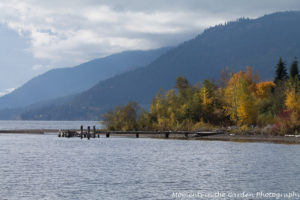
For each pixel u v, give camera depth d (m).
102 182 44.12
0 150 83.44
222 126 118.44
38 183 43.78
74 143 101.31
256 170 50.53
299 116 100.38
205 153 71.12
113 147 87.19
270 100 116.44
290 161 57.56
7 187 41.72
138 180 45.12
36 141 110.62
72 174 49.50
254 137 98.88
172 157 66.31
